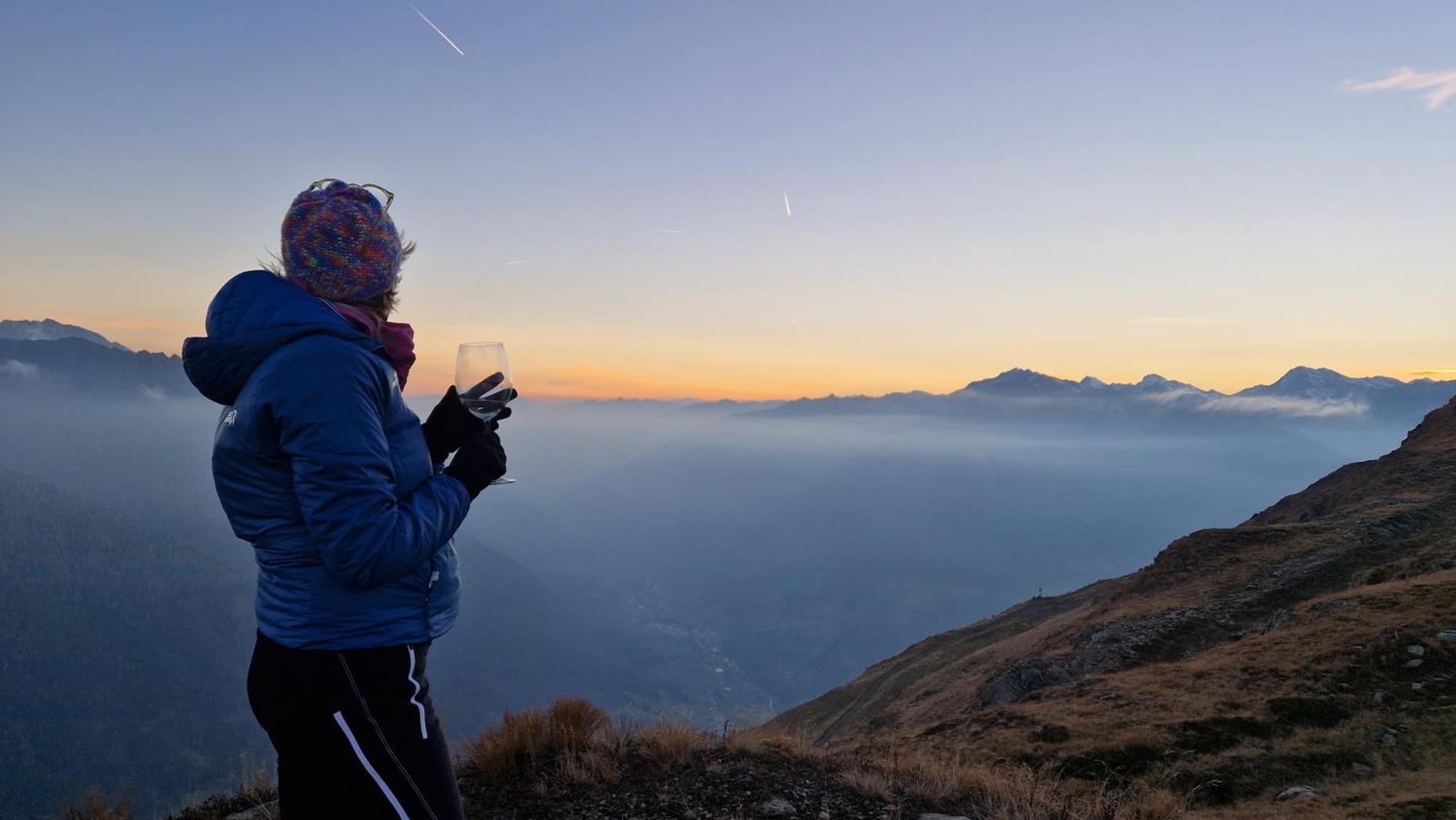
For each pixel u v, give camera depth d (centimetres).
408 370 237
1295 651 1605
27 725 17850
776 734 686
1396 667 1379
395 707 208
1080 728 1420
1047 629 4103
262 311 202
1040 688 2367
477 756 547
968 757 1357
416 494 212
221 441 201
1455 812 724
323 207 212
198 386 203
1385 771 1044
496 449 234
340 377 190
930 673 4991
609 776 524
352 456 187
